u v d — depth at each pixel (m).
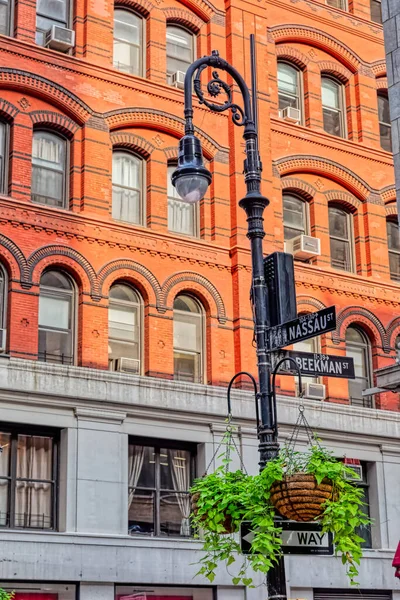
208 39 33.06
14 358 25.44
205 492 12.77
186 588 26.73
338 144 35.03
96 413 26.31
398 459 32.12
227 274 30.69
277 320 13.84
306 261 33.31
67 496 25.39
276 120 33.56
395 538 31.06
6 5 29.22
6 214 26.81
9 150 27.86
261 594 27.20
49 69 28.84
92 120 29.28
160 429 27.47
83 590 24.97
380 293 34.19
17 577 23.91
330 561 28.98
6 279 26.66
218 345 29.80
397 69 22.70
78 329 27.48
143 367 28.48
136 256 28.97
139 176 30.47
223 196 31.36
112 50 30.58
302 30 35.50
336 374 13.70
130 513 26.91
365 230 35.00
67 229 27.75
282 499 11.78
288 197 33.84
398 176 22.16
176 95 31.28
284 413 29.70
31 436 25.88
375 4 38.91
